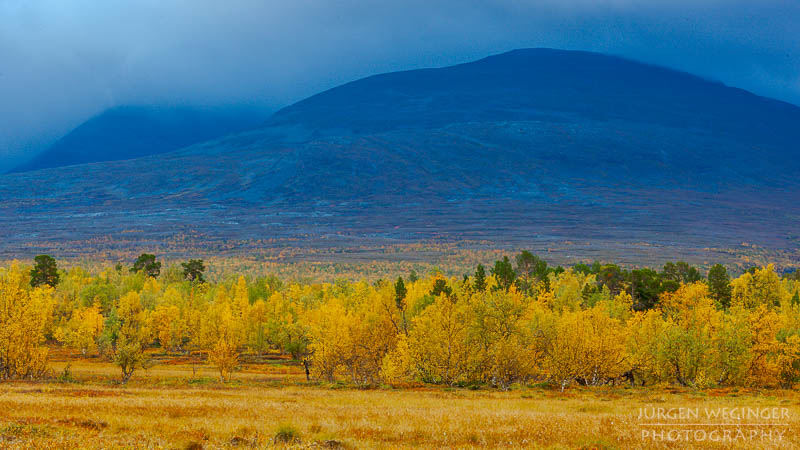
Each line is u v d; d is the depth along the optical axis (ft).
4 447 61.67
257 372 277.64
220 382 215.10
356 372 211.61
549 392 169.99
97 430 77.56
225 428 81.10
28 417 84.94
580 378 206.08
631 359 188.96
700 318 214.90
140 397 133.80
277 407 112.68
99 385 183.32
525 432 80.74
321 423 87.15
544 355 202.18
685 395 157.79
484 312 202.59
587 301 309.22
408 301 297.53
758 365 193.36
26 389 149.07
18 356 191.83
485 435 78.79
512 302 205.26
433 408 117.70
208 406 109.60
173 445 66.95
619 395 159.43
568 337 184.55
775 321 199.31
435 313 204.85
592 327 187.32
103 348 277.03
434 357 199.11
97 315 316.81
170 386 191.52
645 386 195.31
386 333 245.45
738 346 190.39
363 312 265.54
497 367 191.01
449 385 194.90
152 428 80.02
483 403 133.39
